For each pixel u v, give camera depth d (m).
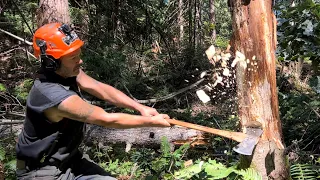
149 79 7.45
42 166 2.43
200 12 9.70
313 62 3.92
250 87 2.66
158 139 4.55
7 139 4.42
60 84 2.36
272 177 2.70
